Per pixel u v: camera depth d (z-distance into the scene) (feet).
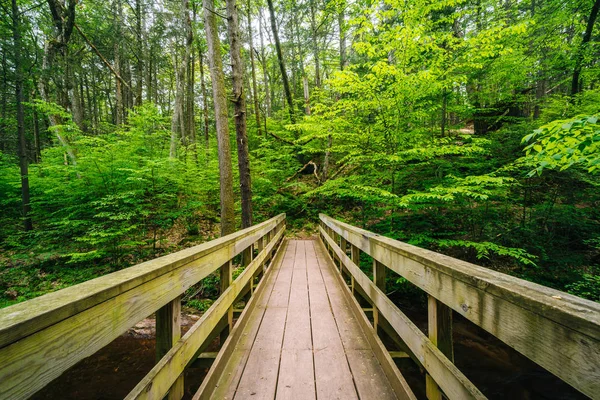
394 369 6.24
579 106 21.72
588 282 15.85
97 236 21.59
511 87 25.18
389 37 16.97
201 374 12.42
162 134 35.12
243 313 9.61
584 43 23.36
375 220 26.94
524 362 14.51
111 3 58.80
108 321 2.98
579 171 19.17
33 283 21.68
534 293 2.57
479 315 3.27
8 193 32.76
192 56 60.64
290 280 15.51
